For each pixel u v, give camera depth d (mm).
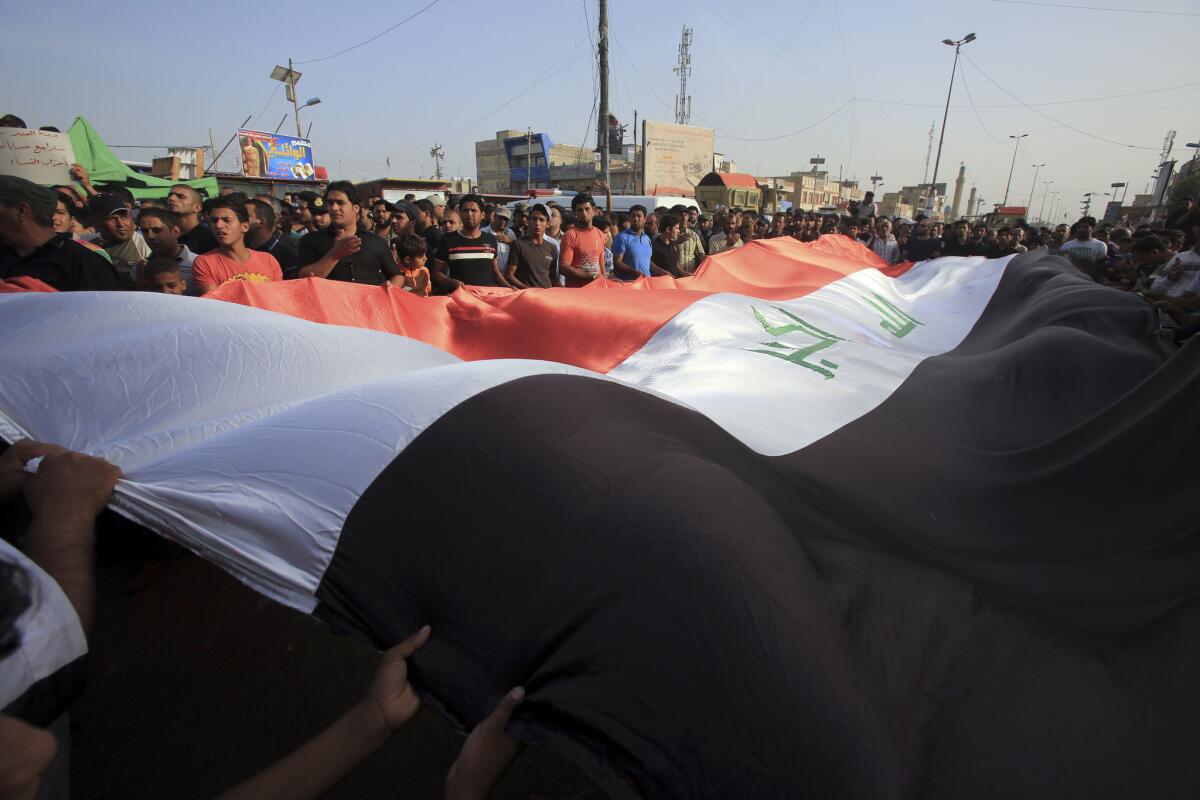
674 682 983
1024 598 1612
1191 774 1031
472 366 1569
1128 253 9234
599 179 18219
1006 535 1972
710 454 1603
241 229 3750
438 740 2033
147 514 1250
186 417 1733
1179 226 8062
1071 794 986
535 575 1120
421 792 1854
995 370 3223
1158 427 2049
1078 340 3219
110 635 2439
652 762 955
